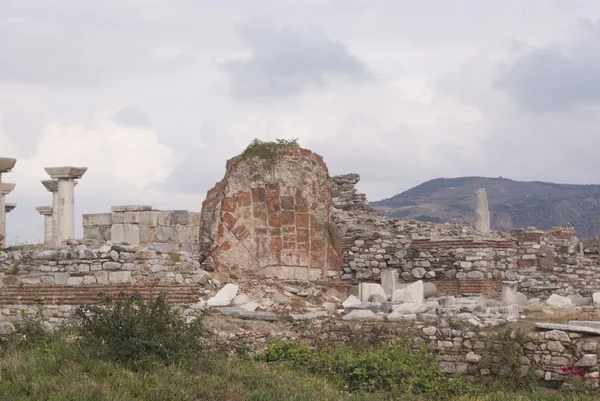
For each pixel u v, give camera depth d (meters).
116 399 14.44
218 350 19.97
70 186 29.22
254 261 24.77
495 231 40.09
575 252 39.91
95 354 17.36
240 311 21.56
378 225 35.81
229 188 25.03
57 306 20.78
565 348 18.12
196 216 30.31
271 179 25.31
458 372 18.94
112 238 30.25
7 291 21.11
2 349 18.64
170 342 17.84
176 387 15.61
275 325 21.02
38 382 15.10
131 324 17.72
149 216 29.94
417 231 35.38
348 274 34.12
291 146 25.80
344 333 20.30
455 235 34.66
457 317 19.61
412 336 19.48
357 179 39.19
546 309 23.06
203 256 25.08
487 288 32.81
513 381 18.27
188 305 20.86
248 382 16.81
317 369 18.69
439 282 33.31
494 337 18.73
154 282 20.80
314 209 25.83
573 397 16.80
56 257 21.03
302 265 25.28
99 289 20.67
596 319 20.84
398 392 17.11
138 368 17.00
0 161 25.12
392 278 29.58
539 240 38.66
